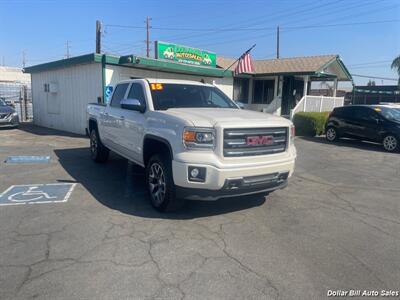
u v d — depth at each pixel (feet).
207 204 17.42
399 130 38.45
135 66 46.96
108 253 11.94
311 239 13.64
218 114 15.70
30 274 10.52
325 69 71.00
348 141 47.29
